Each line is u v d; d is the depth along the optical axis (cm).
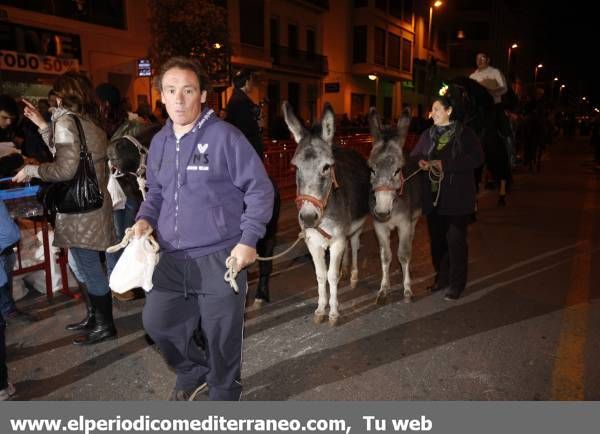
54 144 367
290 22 2964
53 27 1583
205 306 262
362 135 1405
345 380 347
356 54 3616
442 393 328
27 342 411
